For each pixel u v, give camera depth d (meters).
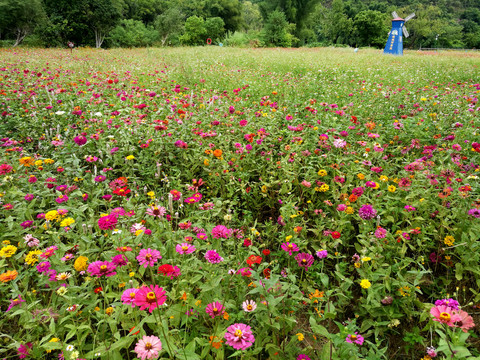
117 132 4.40
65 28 31.94
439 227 2.77
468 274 2.67
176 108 5.48
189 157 3.96
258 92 7.90
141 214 2.75
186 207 3.05
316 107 5.92
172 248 2.28
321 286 2.51
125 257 2.09
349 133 4.64
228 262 2.26
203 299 1.92
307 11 52.12
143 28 47.59
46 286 2.22
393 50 29.88
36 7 30.73
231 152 4.05
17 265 2.35
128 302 1.55
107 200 2.72
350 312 2.43
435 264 2.75
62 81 7.66
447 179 2.97
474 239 2.40
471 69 13.15
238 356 1.88
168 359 1.57
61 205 2.90
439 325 1.90
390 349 2.17
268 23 40.12
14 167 3.31
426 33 70.25
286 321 1.87
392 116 5.82
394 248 2.52
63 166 3.57
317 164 3.86
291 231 2.68
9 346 1.66
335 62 15.42
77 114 4.78
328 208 3.19
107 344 1.71
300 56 18.89
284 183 3.45
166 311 1.79
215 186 3.67
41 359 1.78
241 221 3.26
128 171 3.76
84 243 2.32
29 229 2.58
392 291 2.30
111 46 39.09
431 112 5.83
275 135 4.64
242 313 1.84
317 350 2.08
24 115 5.23
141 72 10.06
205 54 18.61
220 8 60.56
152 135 4.27
